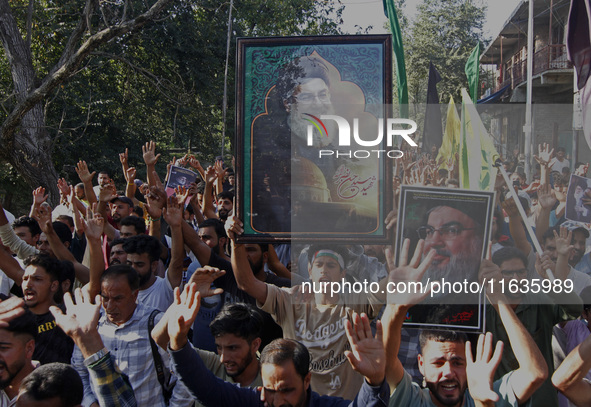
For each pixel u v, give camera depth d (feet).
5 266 15.69
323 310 11.59
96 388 9.86
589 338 9.33
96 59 55.72
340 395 11.36
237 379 10.63
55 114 57.00
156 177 19.34
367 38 10.73
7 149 41.04
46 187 42.80
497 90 70.38
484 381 8.62
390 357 9.39
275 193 10.71
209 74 62.49
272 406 9.09
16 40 41.37
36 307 12.81
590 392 9.47
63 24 54.95
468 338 10.08
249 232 10.73
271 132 10.77
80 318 10.00
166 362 11.52
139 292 14.28
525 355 9.19
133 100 61.41
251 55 10.84
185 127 62.85
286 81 10.79
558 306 10.82
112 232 19.10
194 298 9.60
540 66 54.90
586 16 14.92
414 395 9.59
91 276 13.55
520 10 59.47
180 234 14.24
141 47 60.49
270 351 9.24
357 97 10.73
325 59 10.77
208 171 21.75
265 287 11.95
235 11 61.77
